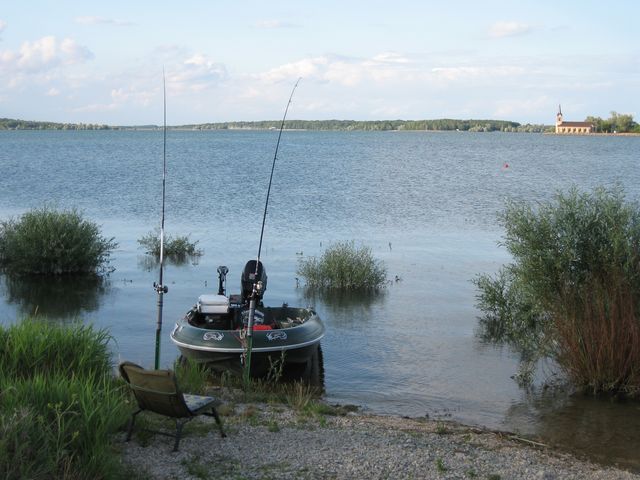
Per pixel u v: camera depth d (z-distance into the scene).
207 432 6.87
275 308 11.71
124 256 19.64
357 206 32.09
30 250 16.78
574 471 6.70
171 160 68.62
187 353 10.15
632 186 41.44
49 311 13.73
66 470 5.27
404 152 91.06
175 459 6.07
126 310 13.86
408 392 9.63
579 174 52.38
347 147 109.50
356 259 16.62
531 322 11.73
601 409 9.08
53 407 6.01
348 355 11.31
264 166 60.31
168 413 6.34
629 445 7.80
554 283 10.80
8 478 5.03
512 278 13.50
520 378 10.27
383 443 6.93
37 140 135.12
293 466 6.05
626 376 9.60
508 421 8.60
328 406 8.68
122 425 6.67
